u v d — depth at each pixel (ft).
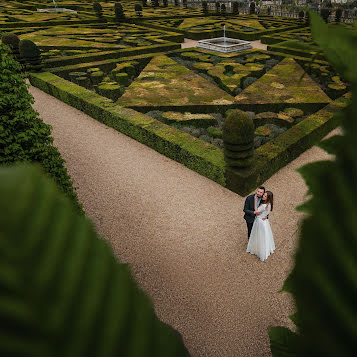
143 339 1.17
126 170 33.06
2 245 0.85
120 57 68.23
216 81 53.52
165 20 118.32
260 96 44.80
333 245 1.23
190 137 34.06
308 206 1.27
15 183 0.92
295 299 1.47
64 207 1.02
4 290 0.84
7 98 19.65
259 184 29.22
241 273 21.40
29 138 20.42
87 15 127.65
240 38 92.17
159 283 20.86
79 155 36.09
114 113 40.22
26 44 54.19
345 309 1.31
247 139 25.66
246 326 18.20
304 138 32.19
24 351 0.87
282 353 1.68
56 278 0.93
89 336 1.01
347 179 1.13
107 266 1.10
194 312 19.07
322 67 51.29
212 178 30.37
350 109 1.09
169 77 54.70
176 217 26.53
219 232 24.85
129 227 25.71
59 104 49.52
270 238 21.88
